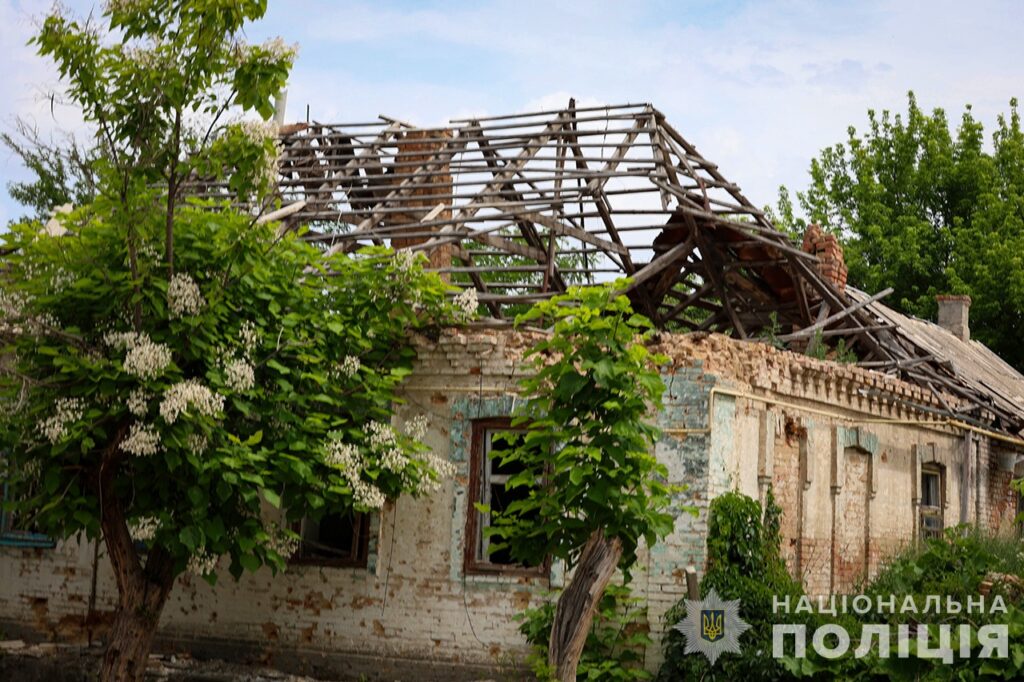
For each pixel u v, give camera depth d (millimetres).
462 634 15258
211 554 13602
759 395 15930
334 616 15883
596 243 19688
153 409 12617
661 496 12812
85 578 17359
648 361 14438
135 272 12594
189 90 12156
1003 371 28109
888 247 38688
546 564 15094
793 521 16641
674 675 14070
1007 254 36906
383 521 15805
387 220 19812
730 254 20438
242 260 13266
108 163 12359
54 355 12914
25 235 13688
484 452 15664
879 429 18734
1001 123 42438
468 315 15492
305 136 21203
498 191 18828
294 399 13852
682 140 19859
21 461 13133
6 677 16203
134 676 13359
